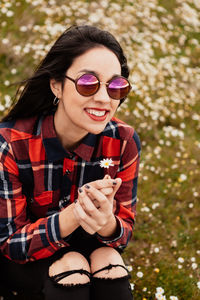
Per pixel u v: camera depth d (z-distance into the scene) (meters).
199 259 2.69
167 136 3.80
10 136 1.63
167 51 5.21
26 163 1.65
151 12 5.77
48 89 1.64
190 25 6.10
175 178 3.47
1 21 4.43
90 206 1.46
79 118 1.49
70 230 1.57
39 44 4.16
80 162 1.71
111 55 1.45
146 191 3.22
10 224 1.64
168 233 2.91
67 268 1.58
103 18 4.58
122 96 1.47
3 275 1.85
